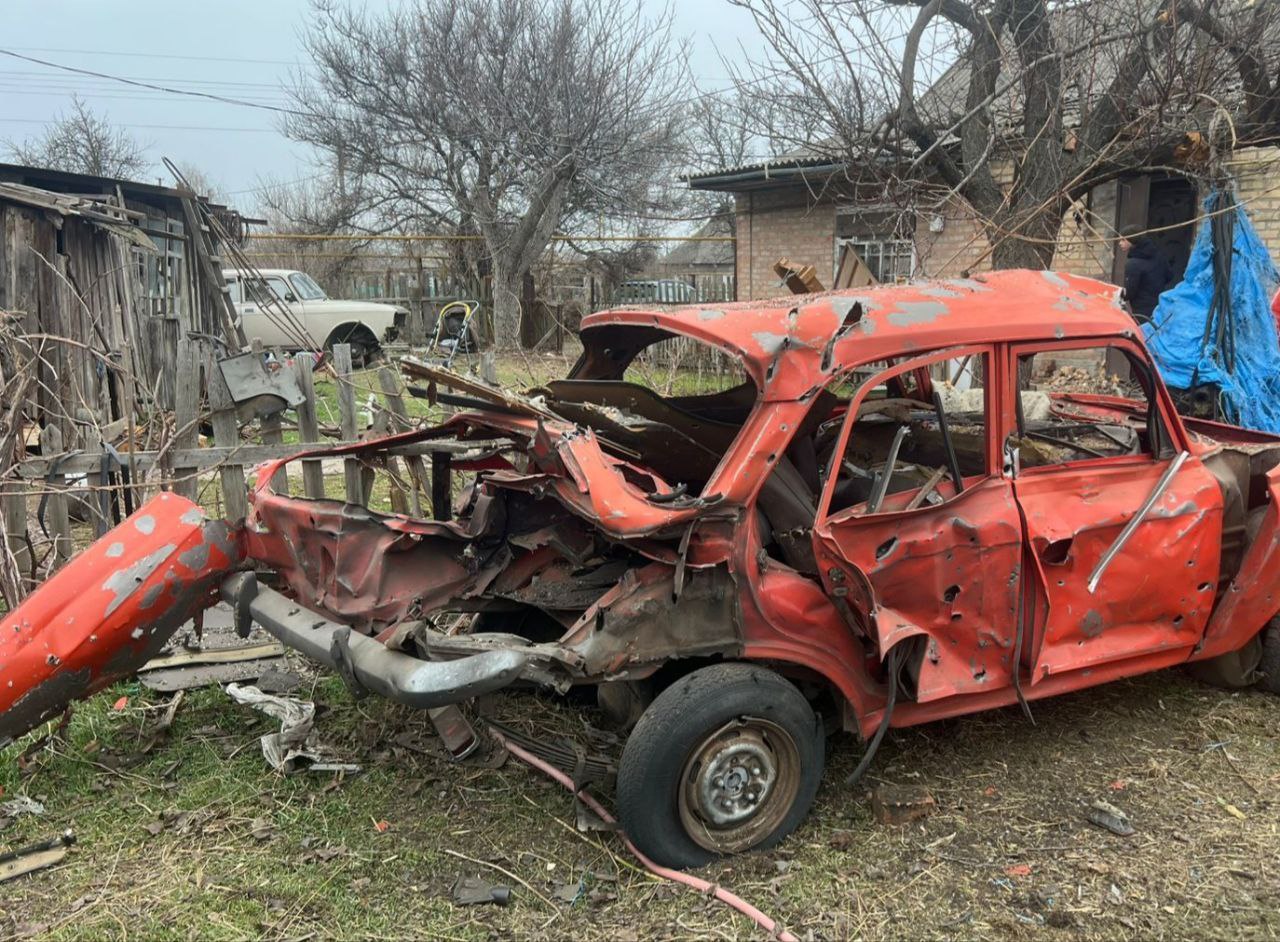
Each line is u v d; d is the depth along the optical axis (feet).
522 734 12.54
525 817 11.06
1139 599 11.80
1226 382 22.08
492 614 14.12
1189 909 9.41
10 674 10.69
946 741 12.78
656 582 9.90
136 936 9.09
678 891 9.75
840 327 10.41
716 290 66.13
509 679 9.05
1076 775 11.91
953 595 10.77
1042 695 11.61
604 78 69.51
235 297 53.31
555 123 69.05
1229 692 14.11
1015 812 11.11
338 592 11.93
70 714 12.29
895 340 10.61
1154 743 12.69
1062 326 11.41
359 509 12.05
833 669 10.54
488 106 70.54
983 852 10.38
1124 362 31.73
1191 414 22.89
